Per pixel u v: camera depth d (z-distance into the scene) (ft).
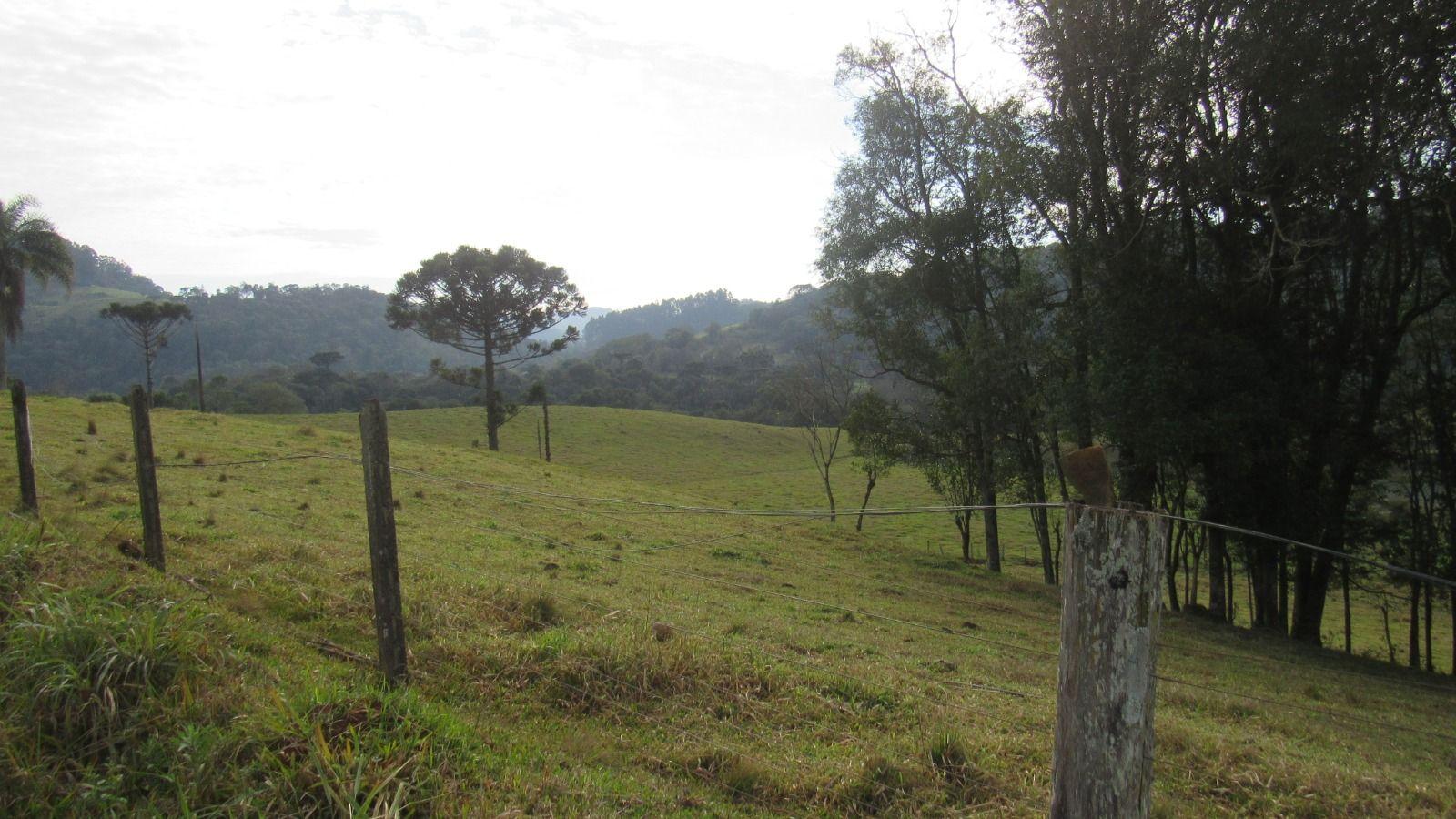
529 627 29.89
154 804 15.53
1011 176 76.74
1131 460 77.46
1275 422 71.00
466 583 34.06
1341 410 76.79
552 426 247.29
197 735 16.79
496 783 17.83
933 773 20.63
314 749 16.38
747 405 357.41
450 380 172.45
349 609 28.32
